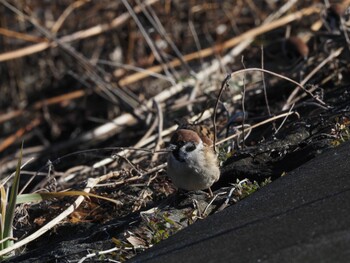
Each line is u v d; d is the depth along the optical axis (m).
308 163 7.14
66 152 13.63
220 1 16.78
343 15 13.38
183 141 7.08
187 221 6.79
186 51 16.67
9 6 14.13
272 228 5.55
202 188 7.21
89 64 14.45
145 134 11.25
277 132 8.95
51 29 16.56
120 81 14.97
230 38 16.56
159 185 8.16
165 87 15.07
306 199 6.04
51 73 17.05
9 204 6.84
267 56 13.51
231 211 6.30
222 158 8.24
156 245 5.93
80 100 16.48
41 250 6.86
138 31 16.53
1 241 6.71
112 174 8.51
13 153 14.95
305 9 15.29
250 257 5.12
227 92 11.85
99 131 13.43
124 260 6.19
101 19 16.94
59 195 7.09
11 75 16.80
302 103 9.58
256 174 7.68
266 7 17.05
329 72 11.95
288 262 4.89
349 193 5.90
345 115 8.72
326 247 4.97
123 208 7.79
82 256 6.42
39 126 16.23
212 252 5.40
